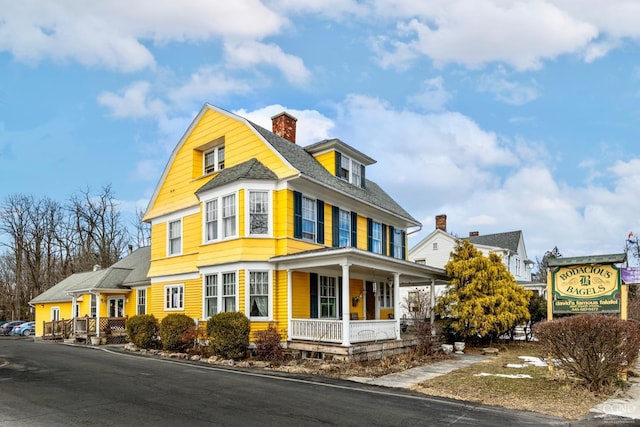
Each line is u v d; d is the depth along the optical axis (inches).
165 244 837.2
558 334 415.2
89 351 747.4
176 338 669.3
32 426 277.9
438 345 693.9
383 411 323.3
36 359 626.8
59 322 1064.8
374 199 872.3
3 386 413.1
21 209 1945.1
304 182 666.8
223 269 656.4
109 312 990.4
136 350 747.4
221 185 670.5
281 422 289.7
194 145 808.9
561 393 390.6
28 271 2000.5
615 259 462.3
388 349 609.0
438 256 1477.6
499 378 462.6
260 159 696.4
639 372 511.5
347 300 553.3
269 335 575.5
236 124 741.9
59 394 374.3
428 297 1066.1
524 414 323.0
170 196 847.1
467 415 316.5
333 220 745.0
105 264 1847.9
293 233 651.5
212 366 545.3
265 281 634.8
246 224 637.3
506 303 765.3
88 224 1889.8
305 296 665.6
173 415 305.0
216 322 586.9
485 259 797.9
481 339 810.2
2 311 2106.3
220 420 293.0
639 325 439.5
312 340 588.7
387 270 658.2
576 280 482.9
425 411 326.0
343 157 822.5
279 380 443.8
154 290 847.7
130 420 291.9
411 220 971.9
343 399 360.8
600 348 396.2
